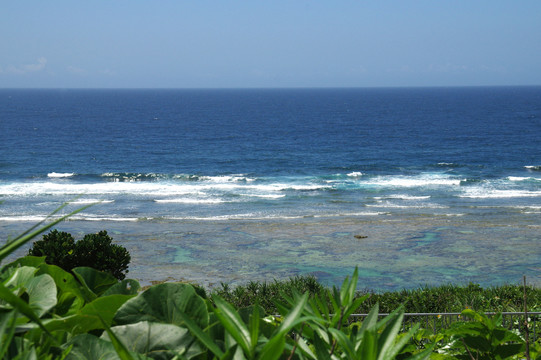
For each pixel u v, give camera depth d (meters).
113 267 13.30
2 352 0.92
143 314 1.46
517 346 2.06
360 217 36.94
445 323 6.46
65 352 1.24
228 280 23.34
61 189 48.59
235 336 1.12
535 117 152.00
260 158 75.38
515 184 51.53
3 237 29.84
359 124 135.00
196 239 30.73
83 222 34.97
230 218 36.75
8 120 146.62
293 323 1.08
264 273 24.44
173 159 74.69
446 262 26.12
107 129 121.69
